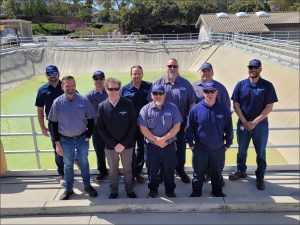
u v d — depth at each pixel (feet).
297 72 52.60
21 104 78.13
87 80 114.52
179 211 16.58
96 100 20.31
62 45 142.82
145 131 17.01
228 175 20.29
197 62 132.16
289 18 147.33
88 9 281.33
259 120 17.66
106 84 16.53
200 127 16.87
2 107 75.66
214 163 17.26
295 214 16.21
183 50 139.85
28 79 116.67
